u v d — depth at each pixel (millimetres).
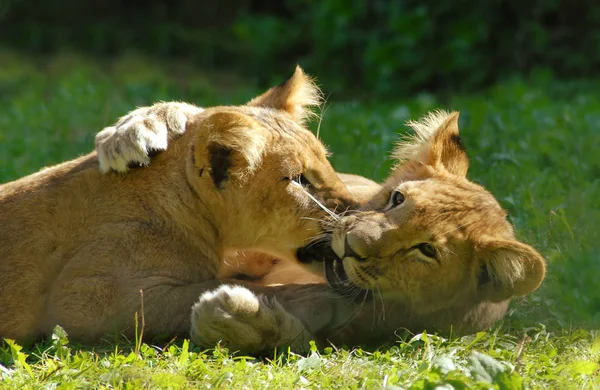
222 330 9086
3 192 10227
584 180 15078
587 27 29016
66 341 9023
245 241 10539
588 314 10836
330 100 27859
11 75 28875
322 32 29250
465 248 9656
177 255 9969
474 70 27906
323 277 10586
